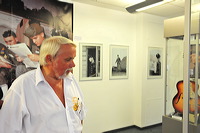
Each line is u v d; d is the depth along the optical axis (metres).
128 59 3.58
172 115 2.00
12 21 2.17
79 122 1.25
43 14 2.42
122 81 3.52
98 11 3.16
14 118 0.96
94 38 3.12
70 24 2.69
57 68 1.05
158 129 3.57
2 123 0.94
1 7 2.09
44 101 1.06
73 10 2.82
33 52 2.35
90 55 3.08
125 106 3.57
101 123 3.25
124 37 3.52
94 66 3.13
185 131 1.30
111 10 3.32
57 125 1.07
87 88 3.07
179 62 2.03
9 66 2.16
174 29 1.94
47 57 1.05
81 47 2.97
